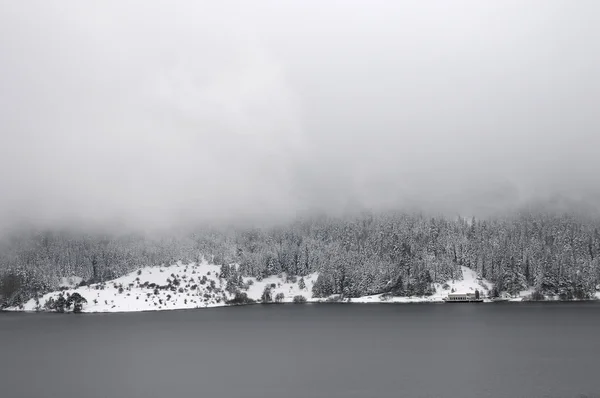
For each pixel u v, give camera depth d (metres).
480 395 179.38
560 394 177.62
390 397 181.62
